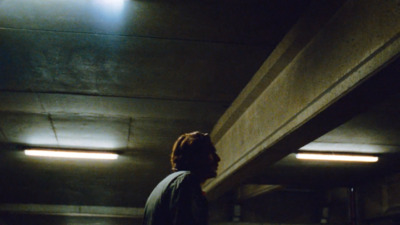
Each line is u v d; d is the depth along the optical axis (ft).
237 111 30.66
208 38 21.48
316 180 57.67
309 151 42.50
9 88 28.55
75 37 21.76
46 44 22.59
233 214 76.02
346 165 49.11
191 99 30.09
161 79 26.66
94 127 36.47
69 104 31.27
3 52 23.63
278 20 19.61
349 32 15.64
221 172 37.99
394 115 32.58
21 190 63.41
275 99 23.88
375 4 13.91
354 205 60.95
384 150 42.24
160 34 21.20
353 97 16.65
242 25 20.17
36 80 27.17
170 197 7.91
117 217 72.69
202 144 8.93
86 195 65.67
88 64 24.72
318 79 18.29
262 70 24.30
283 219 78.33
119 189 62.08
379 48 13.62
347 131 36.63
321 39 18.07
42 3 18.66
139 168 51.11
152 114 33.24
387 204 55.06
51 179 57.31
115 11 19.15
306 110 19.70
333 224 77.92
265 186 64.69
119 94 29.25
